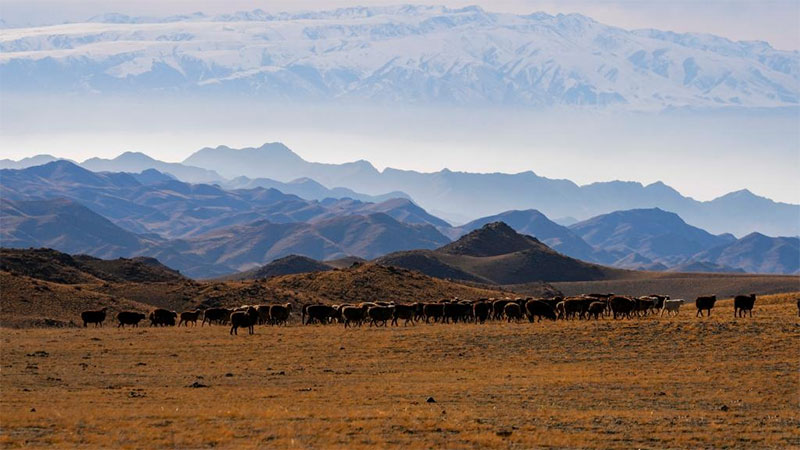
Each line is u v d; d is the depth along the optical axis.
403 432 110.81
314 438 106.56
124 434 107.38
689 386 150.75
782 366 168.62
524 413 125.25
